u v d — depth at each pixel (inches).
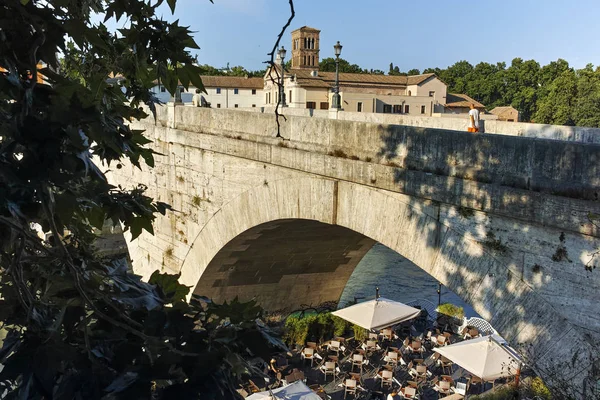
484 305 305.6
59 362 100.8
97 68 146.5
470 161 306.3
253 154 491.8
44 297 117.7
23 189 91.2
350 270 783.7
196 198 597.0
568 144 260.4
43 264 118.9
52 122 95.0
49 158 95.0
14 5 97.0
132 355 103.8
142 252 727.1
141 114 150.5
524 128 530.3
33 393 98.7
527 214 278.4
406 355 738.2
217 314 105.3
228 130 528.7
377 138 365.7
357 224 391.2
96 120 98.9
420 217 339.0
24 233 95.1
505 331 294.8
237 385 105.5
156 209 142.6
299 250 673.6
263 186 489.7
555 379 262.2
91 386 98.9
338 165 397.7
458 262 317.1
